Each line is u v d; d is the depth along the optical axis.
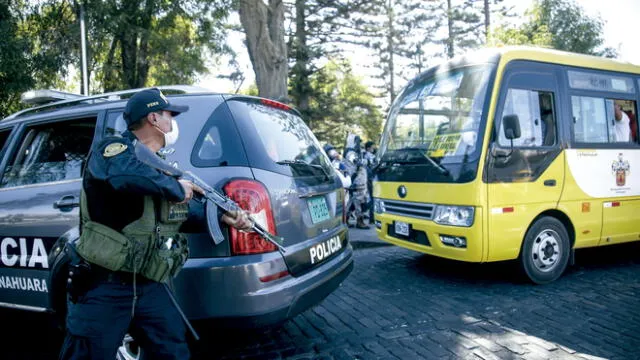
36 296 3.50
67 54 13.82
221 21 16.80
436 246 5.25
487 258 4.90
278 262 2.91
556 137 5.32
